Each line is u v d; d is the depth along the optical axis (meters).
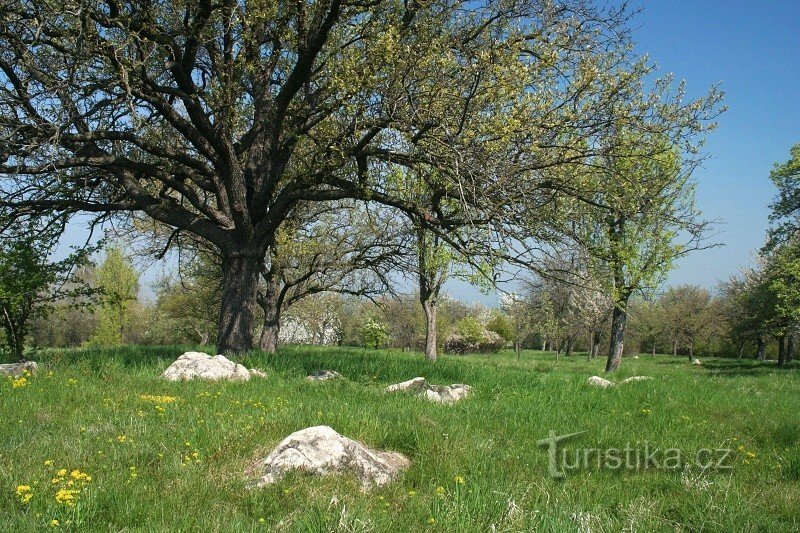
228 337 14.00
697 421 10.32
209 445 6.33
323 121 13.87
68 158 12.51
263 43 13.74
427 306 27.28
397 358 17.09
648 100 13.07
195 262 26.31
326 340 47.72
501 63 11.46
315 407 8.20
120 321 47.94
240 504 5.07
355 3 12.16
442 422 8.12
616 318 26.36
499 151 11.65
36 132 11.74
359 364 14.07
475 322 53.75
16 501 4.86
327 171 13.54
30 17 11.21
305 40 12.41
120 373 10.58
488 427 8.43
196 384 9.87
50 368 10.51
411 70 11.70
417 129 12.41
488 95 11.47
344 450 5.93
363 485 5.67
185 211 14.23
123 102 11.72
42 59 11.84
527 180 12.23
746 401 12.66
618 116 12.33
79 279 14.70
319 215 22.67
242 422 7.06
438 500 5.22
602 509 5.66
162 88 12.56
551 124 12.05
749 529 5.33
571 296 38.84
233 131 14.03
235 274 14.20
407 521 4.92
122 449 6.07
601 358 51.72
